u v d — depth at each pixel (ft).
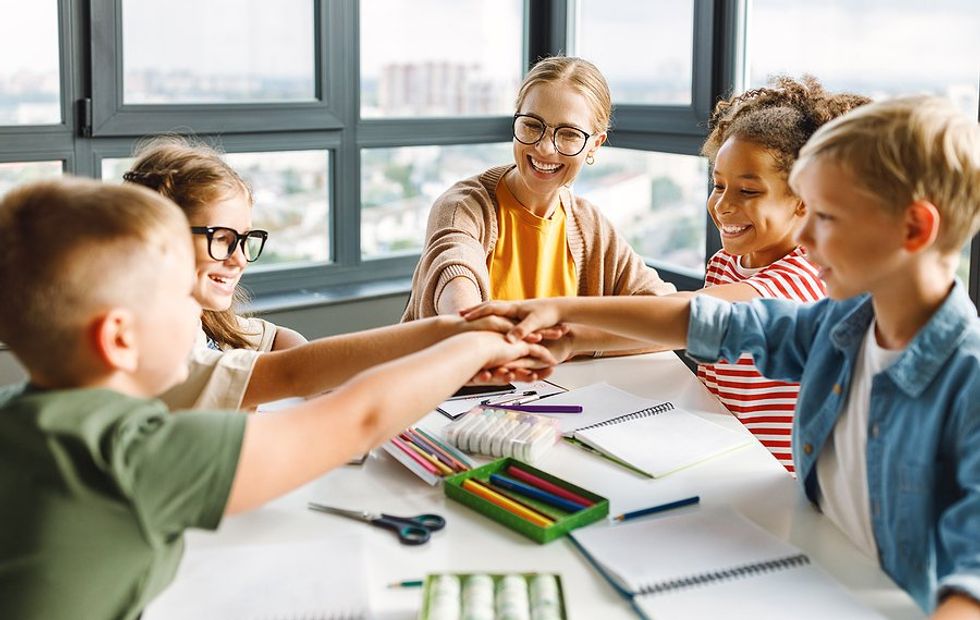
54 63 8.19
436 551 3.28
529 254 6.20
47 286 2.63
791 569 3.10
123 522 2.60
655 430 4.32
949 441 3.03
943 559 3.10
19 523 2.56
